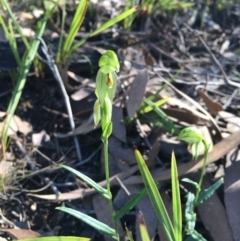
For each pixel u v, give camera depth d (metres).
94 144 0.26
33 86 0.28
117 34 0.31
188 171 0.23
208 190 0.20
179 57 0.32
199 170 0.24
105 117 0.16
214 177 0.24
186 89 0.30
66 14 0.32
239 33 0.35
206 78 0.30
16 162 0.24
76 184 0.24
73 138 0.26
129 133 0.26
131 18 0.31
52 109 0.27
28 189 0.24
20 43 0.28
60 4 0.31
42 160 0.25
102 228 0.18
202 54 0.33
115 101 0.27
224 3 0.36
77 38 0.30
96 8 0.32
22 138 0.26
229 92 0.30
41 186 0.24
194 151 0.18
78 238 0.18
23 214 0.23
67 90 0.28
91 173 0.25
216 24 0.36
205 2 0.36
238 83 0.31
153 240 0.22
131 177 0.24
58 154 0.26
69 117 0.26
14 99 0.24
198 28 0.35
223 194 0.23
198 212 0.22
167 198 0.23
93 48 0.29
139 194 0.18
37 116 0.27
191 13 0.36
